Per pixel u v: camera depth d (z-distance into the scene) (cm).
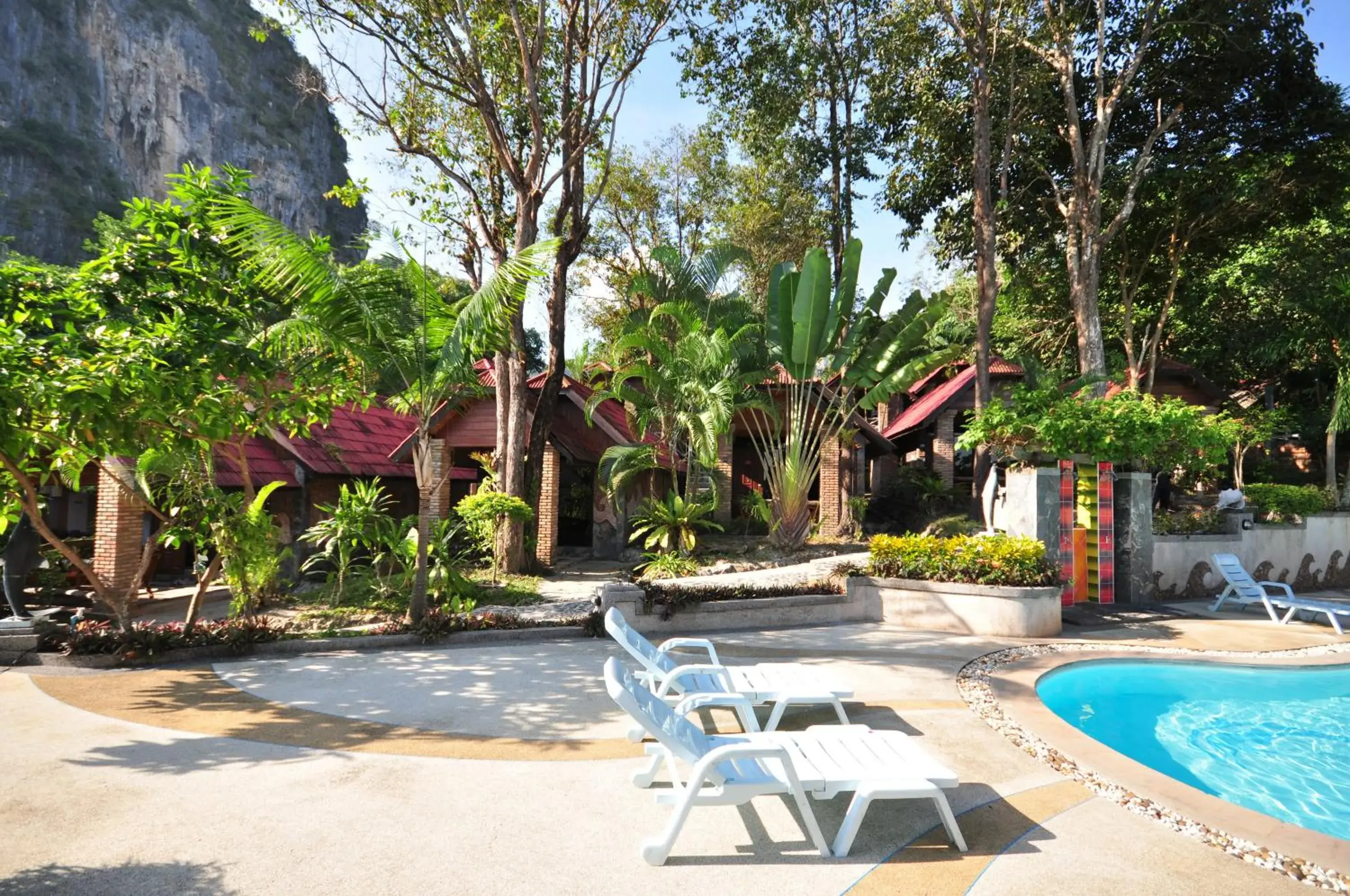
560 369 1731
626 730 596
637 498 1945
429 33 1591
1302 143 2216
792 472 1623
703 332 1592
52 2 8731
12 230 7844
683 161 3225
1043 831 420
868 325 1719
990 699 693
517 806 446
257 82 10925
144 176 9506
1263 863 387
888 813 441
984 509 1328
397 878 358
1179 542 1367
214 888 347
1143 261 2592
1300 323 2284
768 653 881
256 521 1055
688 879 361
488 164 1803
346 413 1972
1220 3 1969
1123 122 2402
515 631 971
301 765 511
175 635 858
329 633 924
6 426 671
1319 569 1612
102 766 506
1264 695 821
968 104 2255
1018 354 2938
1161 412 1227
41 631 838
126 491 940
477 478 2169
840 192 2667
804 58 2523
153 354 731
